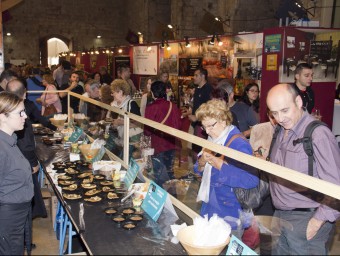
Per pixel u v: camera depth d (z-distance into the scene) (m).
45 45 18.38
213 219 1.67
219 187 1.98
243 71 5.72
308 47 4.76
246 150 2.01
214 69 6.61
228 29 9.41
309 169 1.86
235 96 5.89
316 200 1.77
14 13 17.33
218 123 2.10
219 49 6.44
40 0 17.64
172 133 2.24
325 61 4.88
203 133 3.61
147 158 2.66
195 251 1.52
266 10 9.43
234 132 2.10
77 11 18.20
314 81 4.89
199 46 7.14
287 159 1.95
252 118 3.75
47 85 5.91
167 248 1.69
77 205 2.21
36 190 3.32
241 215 1.79
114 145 3.20
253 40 5.46
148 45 9.30
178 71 7.89
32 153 3.11
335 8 7.21
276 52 4.72
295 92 1.90
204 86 4.67
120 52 11.17
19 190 2.33
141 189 2.31
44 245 3.27
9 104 2.26
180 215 2.06
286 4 6.23
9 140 2.31
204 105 2.13
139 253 1.64
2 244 2.31
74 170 2.84
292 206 1.82
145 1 14.48
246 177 1.89
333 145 1.84
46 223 3.77
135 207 2.13
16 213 2.32
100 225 1.93
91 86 4.70
